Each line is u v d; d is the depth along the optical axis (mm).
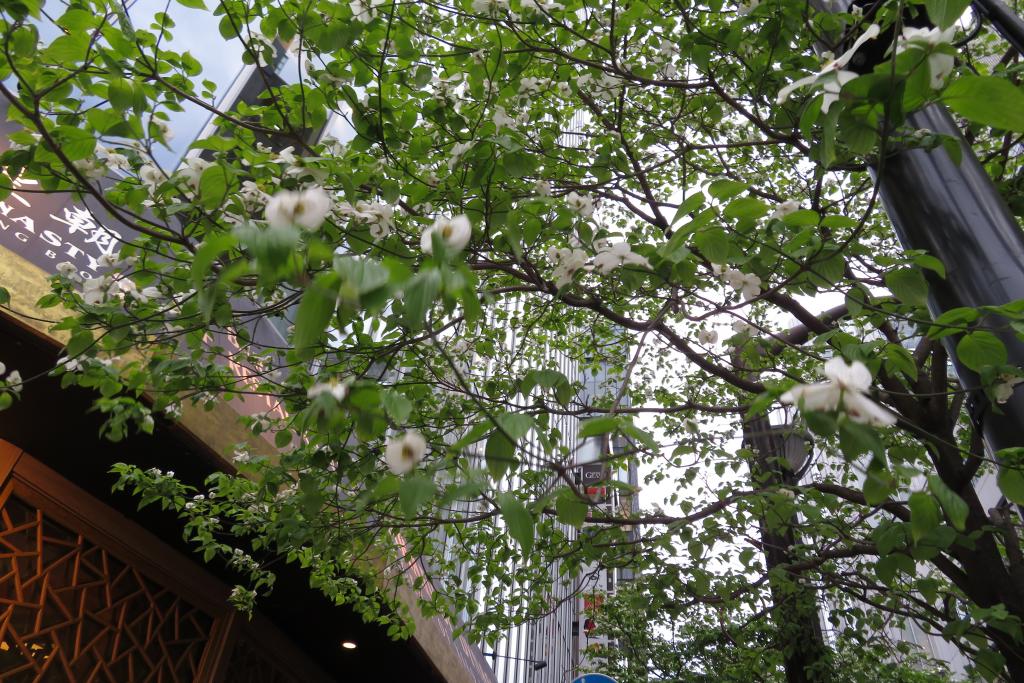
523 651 18578
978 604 3150
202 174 2260
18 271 4680
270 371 3230
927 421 3266
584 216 2646
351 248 2828
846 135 1368
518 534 1209
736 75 3729
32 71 2459
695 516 3363
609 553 4594
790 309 3562
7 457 5680
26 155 2410
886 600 4637
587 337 5961
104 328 2828
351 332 2973
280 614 7902
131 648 6270
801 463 5066
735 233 2168
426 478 1277
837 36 2807
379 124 2916
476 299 1152
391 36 3088
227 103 7242
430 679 8992
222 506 4801
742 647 6465
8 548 5559
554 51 3312
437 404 4289
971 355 1835
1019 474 1697
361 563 5043
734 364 3359
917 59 1236
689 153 5188
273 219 1146
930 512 1308
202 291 1005
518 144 2674
